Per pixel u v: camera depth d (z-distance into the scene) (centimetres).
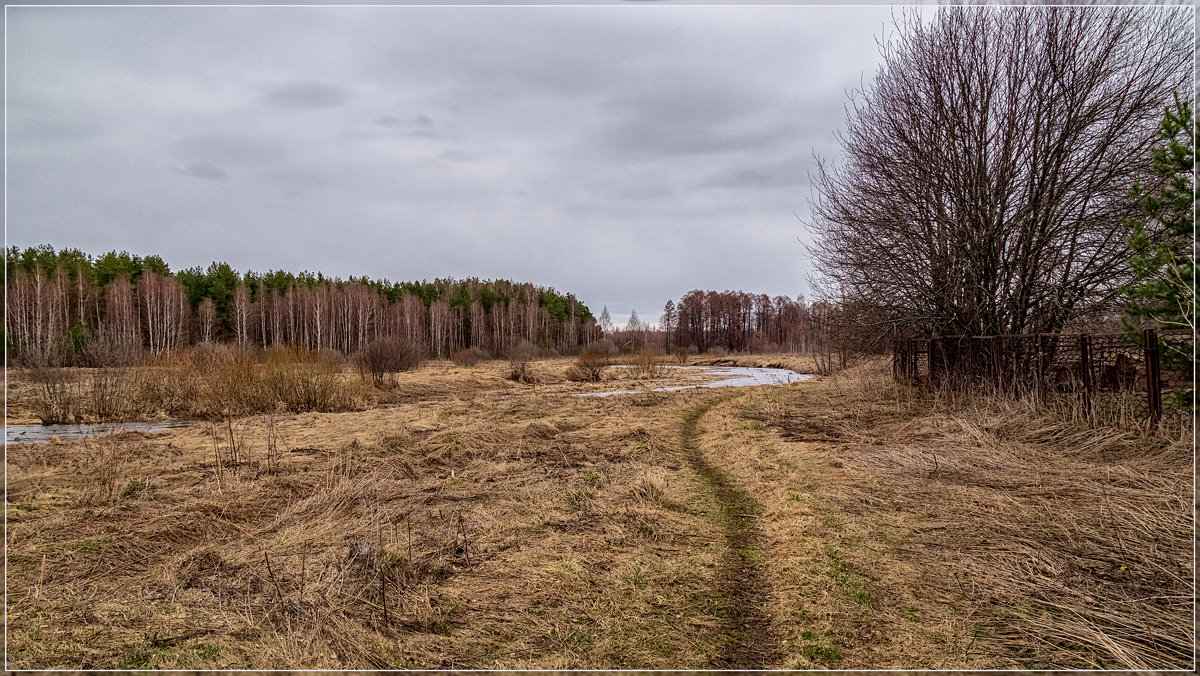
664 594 433
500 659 349
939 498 623
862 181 1463
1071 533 504
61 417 1337
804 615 393
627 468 809
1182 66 1013
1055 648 342
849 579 438
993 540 503
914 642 356
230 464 838
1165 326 695
